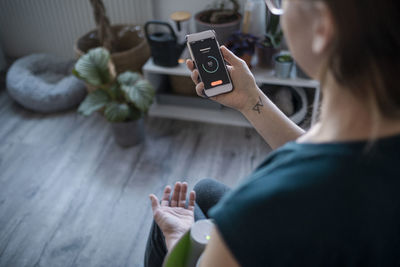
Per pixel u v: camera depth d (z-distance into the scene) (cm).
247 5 198
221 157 199
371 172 30
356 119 31
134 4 228
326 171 31
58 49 267
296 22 32
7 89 241
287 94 196
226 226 33
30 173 191
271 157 36
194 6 225
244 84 77
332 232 31
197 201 100
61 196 179
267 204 32
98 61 185
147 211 171
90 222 166
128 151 204
